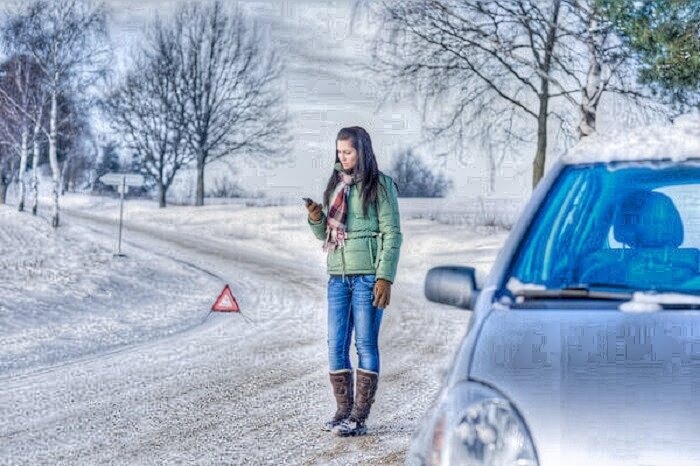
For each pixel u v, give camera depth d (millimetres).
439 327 30172
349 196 12883
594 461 4832
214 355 23094
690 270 7199
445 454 5105
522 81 62156
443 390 5477
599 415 4965
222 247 97750
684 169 7348
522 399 5145
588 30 49781
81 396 16984
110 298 41062
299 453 12266
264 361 21812
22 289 39438
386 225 12820
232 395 16938
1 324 29797
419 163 122562
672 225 7633
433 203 107562
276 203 148500
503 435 5035
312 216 13016
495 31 59375
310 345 25312
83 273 49969
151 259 68625
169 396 16875
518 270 6695
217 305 36688
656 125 8172
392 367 20500
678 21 43500
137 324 31969
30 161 151000
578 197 7473
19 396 17031
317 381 18516
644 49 44500
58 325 30703
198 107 166375
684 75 43344
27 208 147875
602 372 5199
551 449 4922
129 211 148750
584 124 50812
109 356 23156
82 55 96562
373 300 12945
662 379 5086
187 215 134625
